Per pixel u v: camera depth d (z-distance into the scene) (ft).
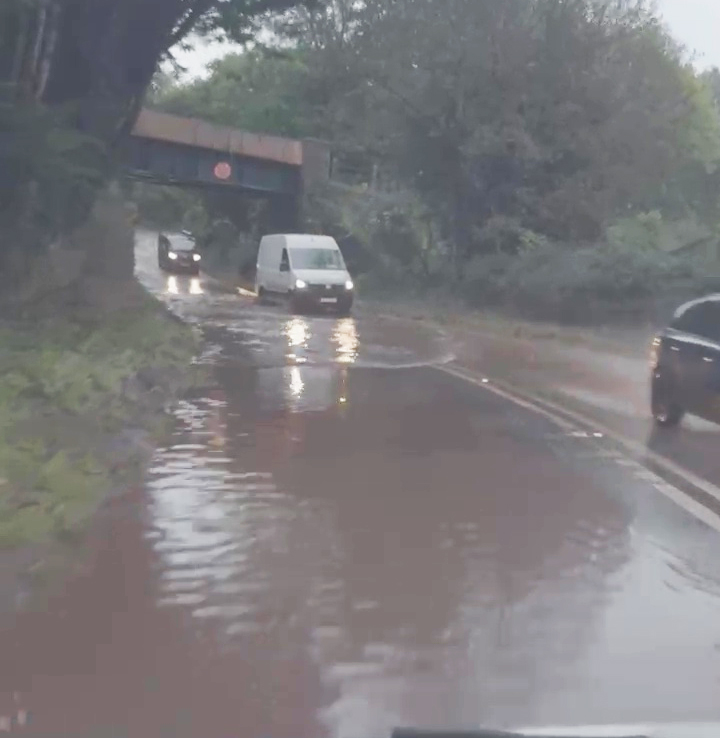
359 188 184.14
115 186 111.04
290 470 38.93
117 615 23.40
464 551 28.71
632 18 134.82
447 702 18.86
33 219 82.17
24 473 34.06
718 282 115.14
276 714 18.38
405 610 23.86
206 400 56.39
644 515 33.01
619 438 47.42
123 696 19.13
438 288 148.66
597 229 137.90
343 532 30.48
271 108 214.69
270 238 137.90
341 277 127.75
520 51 130.11
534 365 79.05
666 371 50.93
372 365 75.10
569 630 22.65
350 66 142.20
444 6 136.05
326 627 22.75
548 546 29.27
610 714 18.33
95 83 87.45
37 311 77.61
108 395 49.75
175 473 38.22
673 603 24.50
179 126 187.32
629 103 133.08
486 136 131.13
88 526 30.76
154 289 167.32
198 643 21.77
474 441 45.73
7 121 71.46
